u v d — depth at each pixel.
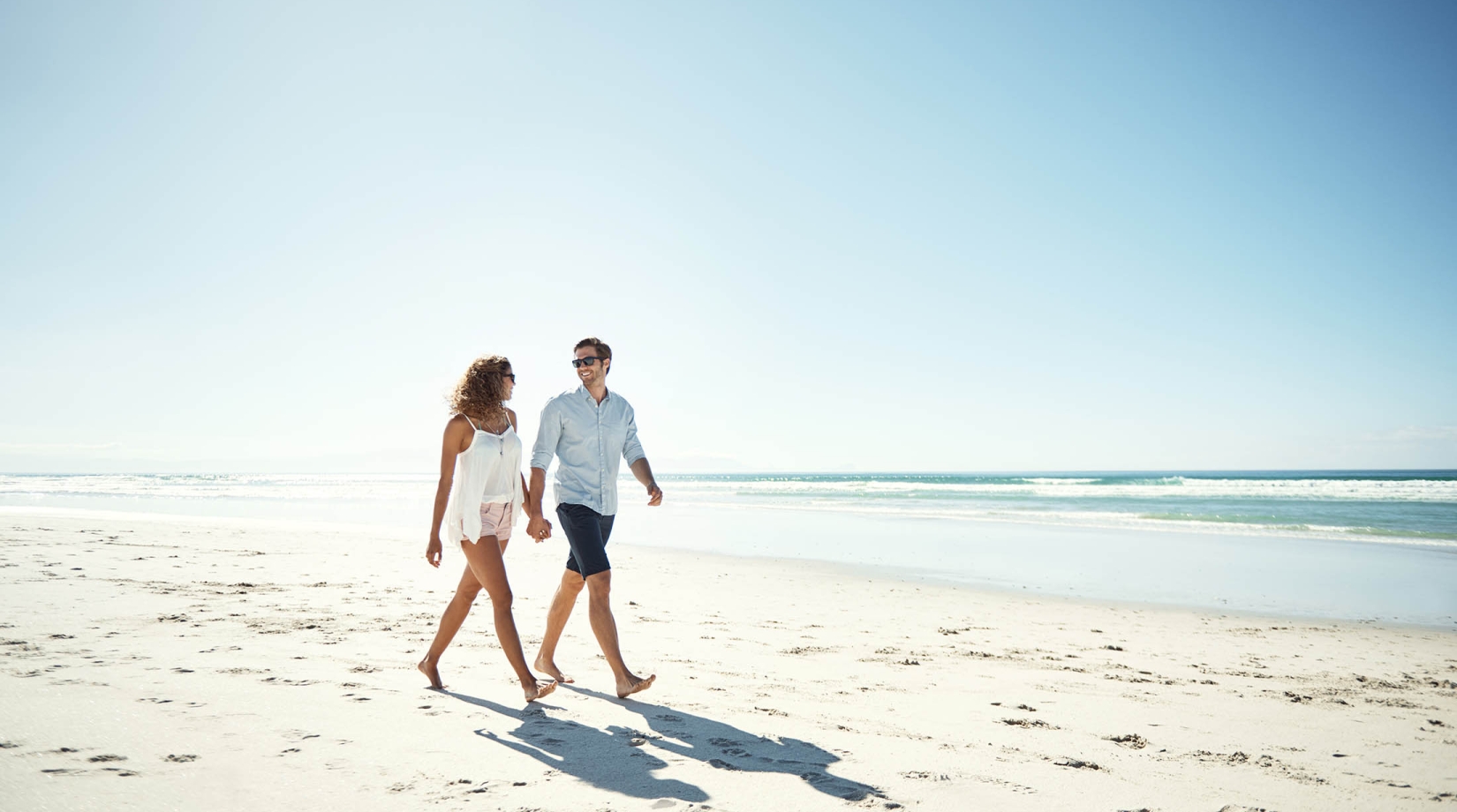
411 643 4.67
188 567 8.44
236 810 2.08
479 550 3.51
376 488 52.56
